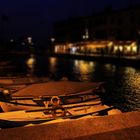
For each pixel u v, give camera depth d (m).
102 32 58.84
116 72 29.52
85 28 65.75
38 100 9.48
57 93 9.66
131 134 3.58
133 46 47.91
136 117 4.06
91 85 10.67
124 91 17.30
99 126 3.75
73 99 10.04
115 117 4.05
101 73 29.02
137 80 22.77
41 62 47.06
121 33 53.31
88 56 48.56
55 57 64.06
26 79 16.20
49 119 8.31
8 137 3.40
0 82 14.84
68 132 3.57
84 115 8.69
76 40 70.56
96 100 10.11
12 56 53.84
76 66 38.62
